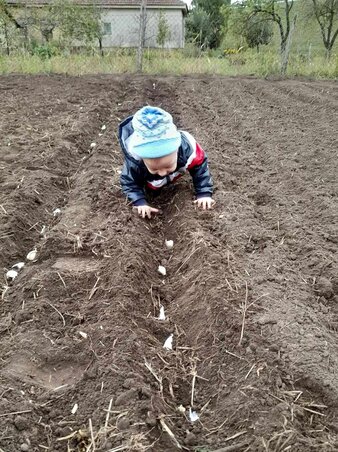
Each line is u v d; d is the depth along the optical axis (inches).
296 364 107.3
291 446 88.8
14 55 626.5
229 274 138.0
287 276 143.0
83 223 174.7
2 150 250.8
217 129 296.0
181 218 172.7
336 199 194.2
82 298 135.0
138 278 139.1
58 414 98.8
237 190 203.3
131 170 174.7
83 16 744.3
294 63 605.3
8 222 168.9
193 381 109.3
